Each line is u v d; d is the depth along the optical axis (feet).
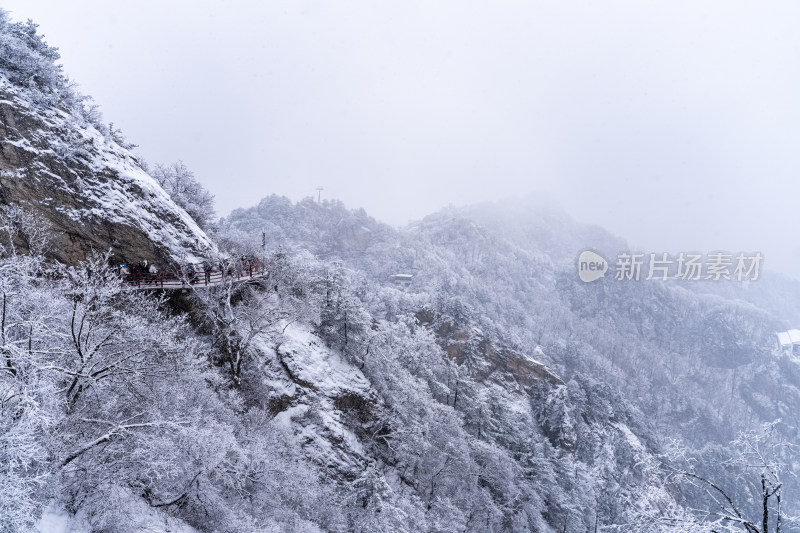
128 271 81.61
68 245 77.00
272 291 106.63
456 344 230.07
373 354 122.52
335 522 76.07
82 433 44.32
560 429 211.41
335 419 96.99
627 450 214.48
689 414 447.42
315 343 111.45
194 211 132.26
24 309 43.09
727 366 641.81
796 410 530.68
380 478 82.94
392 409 112.88
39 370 38.42
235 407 78.54
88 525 39.42
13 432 31.09
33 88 86.17
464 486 115.44
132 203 91.30
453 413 120.88
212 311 86.17
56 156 82.28
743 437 28.73
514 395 223.30
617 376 455.63
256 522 57.88
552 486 138.51
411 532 82.94
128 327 51.39
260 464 63.82
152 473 48.52
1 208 71.51
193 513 51.96
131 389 47.70
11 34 89.66
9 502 29.55
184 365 60.49
